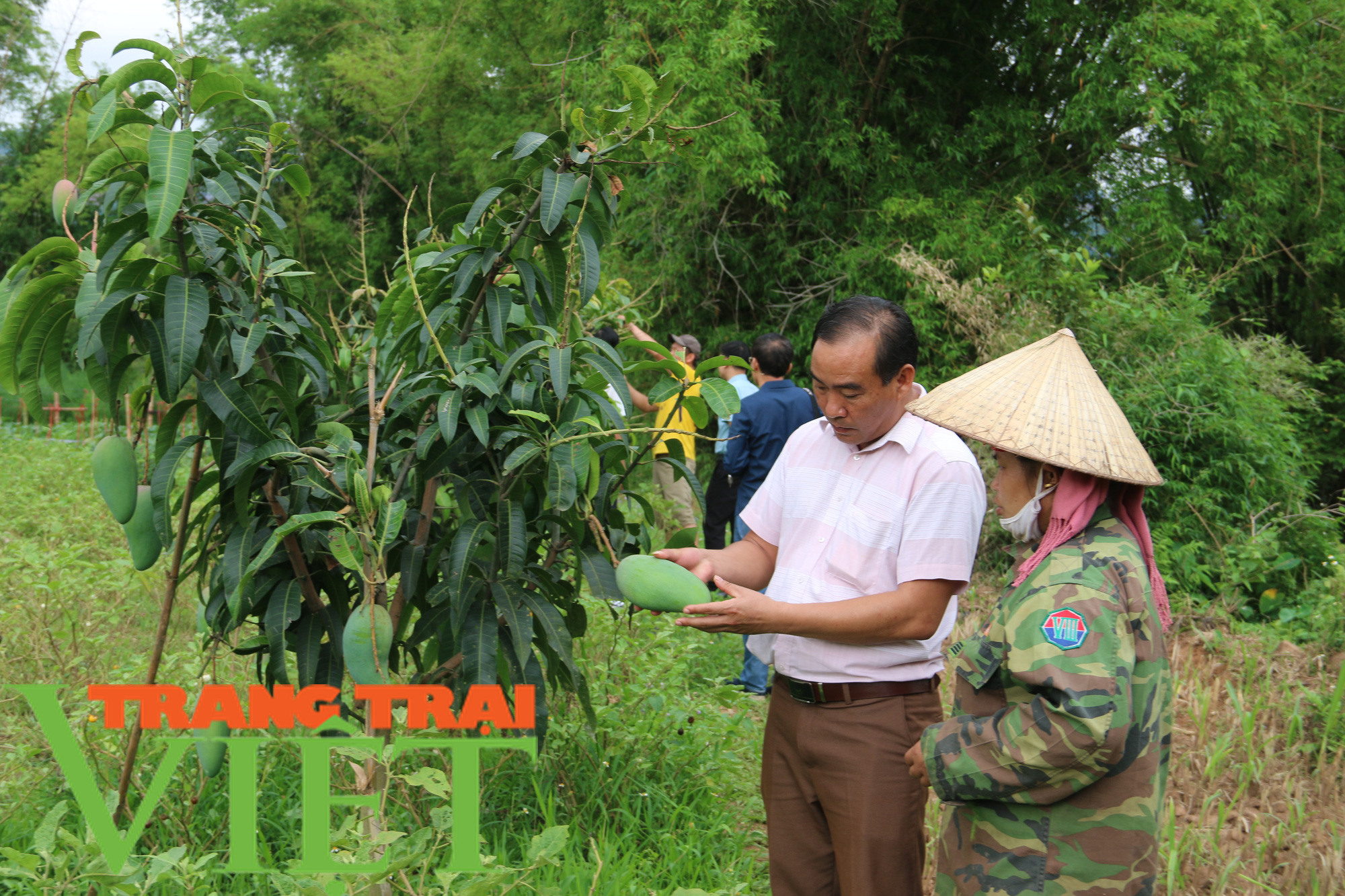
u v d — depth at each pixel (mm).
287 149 2326
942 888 1797
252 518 2266
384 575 2139
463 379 2055
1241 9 9031
